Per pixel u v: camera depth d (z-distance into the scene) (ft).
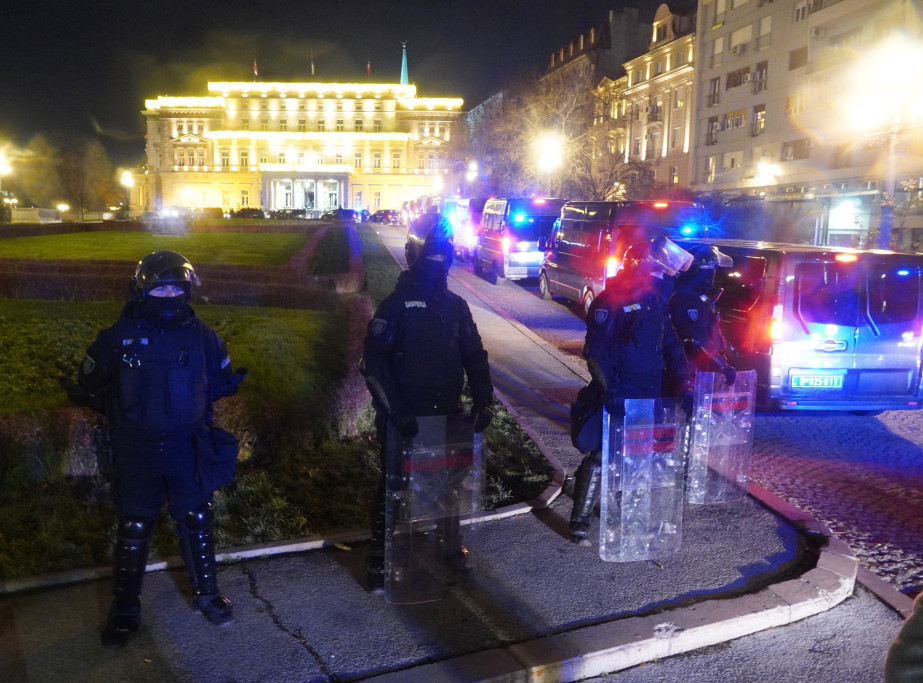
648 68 187.11
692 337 18.52
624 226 41.81
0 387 21.86
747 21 143.13
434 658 11.01
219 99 352.69
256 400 20.27
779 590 13.24
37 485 16.17
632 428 14.32
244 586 12.98
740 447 18.72
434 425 12.64
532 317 48.93
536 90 152.15
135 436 10.98
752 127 142.51
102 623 11.55
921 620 5.28
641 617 12.25
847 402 24.91
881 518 18.03
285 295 42.32
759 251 25.54
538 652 11.09
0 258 58.13
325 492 17.62
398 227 182.29
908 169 99.81
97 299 42.98
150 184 352.69
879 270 24.67
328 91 354.54
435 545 12.85
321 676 10.49
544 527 15.98
